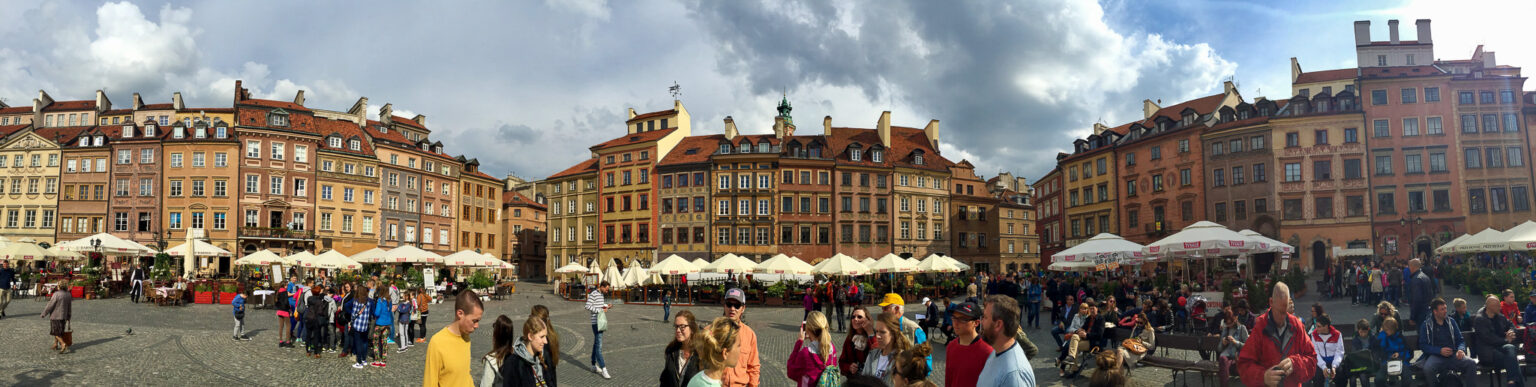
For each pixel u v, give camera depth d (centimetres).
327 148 7694
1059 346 1941
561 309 3888
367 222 7956
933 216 8231
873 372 745
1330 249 6025
